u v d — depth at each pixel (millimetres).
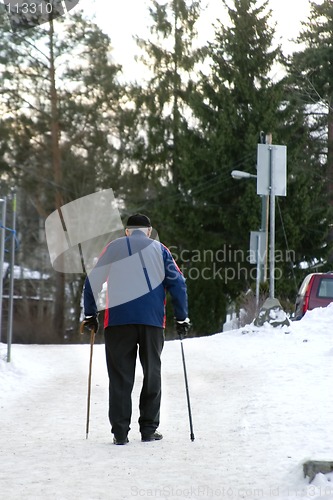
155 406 19844
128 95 130750
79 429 21500
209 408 24344
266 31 117938
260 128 113812
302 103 127375
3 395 28406
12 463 17172
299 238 110375
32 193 126000
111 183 126125
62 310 119688
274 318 47750
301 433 19359
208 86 119062
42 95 124625
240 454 17641
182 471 16203
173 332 107125
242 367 34125
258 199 109500
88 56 125000
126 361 19766
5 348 41844
